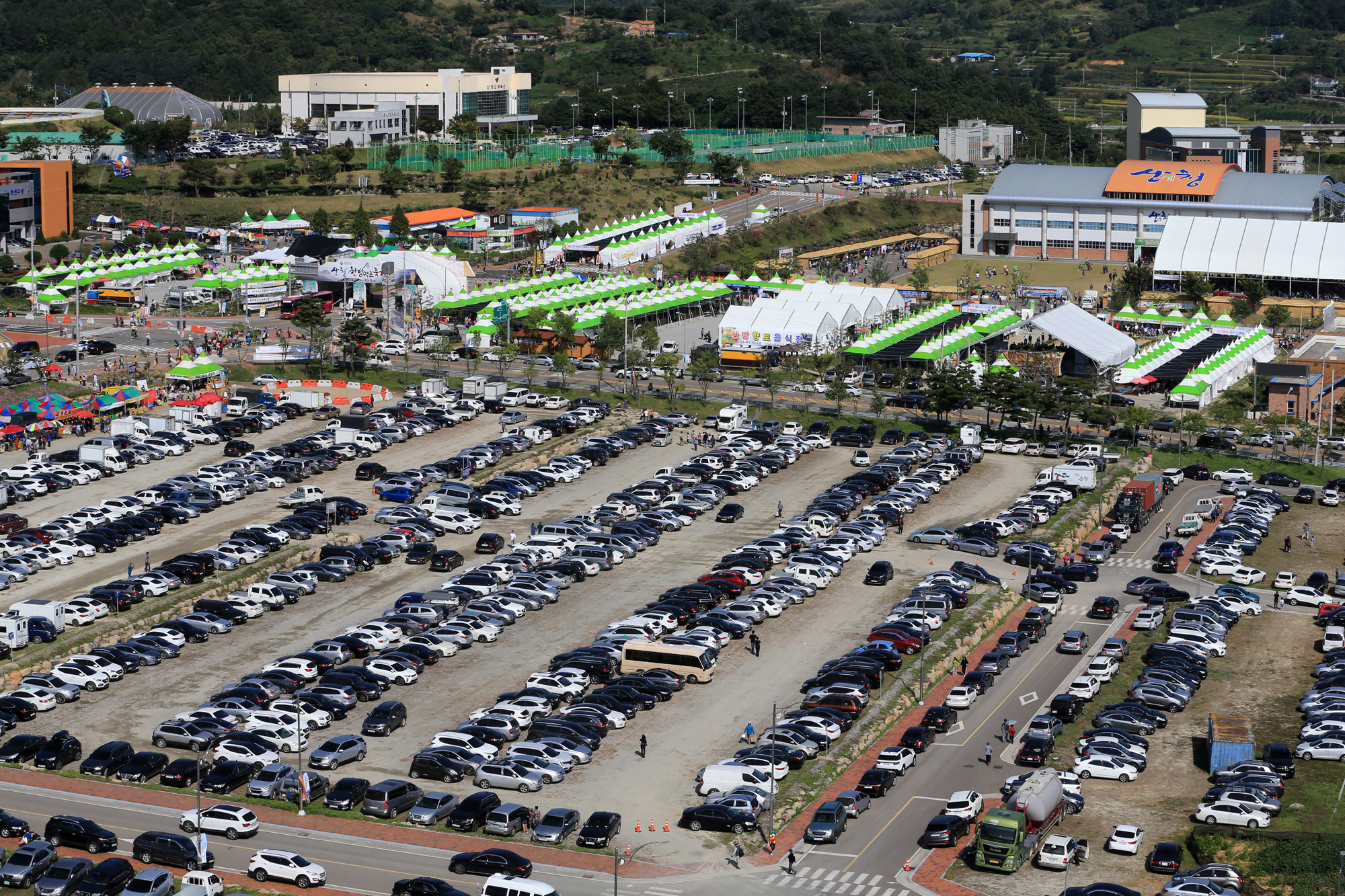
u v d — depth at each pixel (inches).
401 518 7180.1
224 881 4104.3
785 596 6284.5
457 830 4431.6
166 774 4709.6
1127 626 6205.7
